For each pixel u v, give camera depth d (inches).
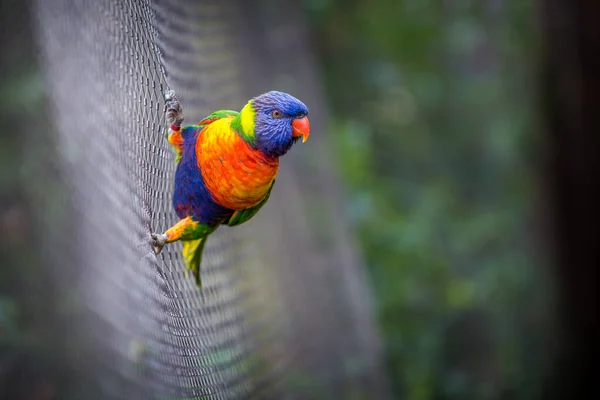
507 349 553.0
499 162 674.2
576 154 476.4
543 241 544.7
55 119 363.9
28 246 389.4
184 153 196.7
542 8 470.6
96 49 265.0
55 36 318.7
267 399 316.5
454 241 619.5
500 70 647.8
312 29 561.6
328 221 413.4
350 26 599.5
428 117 679.1
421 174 676.1
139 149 200.5
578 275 502.0
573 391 522.6
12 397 343.9
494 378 540.7
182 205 201.0
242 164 190.5
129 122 211.9
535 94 512.7
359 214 507.8
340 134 541.3
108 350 337.4
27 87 382.3
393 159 666.8
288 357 357.1
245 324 307.9
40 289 381.4
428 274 554.9
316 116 432.5
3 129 395.5
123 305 303.9
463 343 550.0
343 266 410.9
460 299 544.1
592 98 460.8
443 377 508.7
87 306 365.1
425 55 661.9
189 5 279.1
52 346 364.2
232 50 338.0
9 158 395.5
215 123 193.2
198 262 228.8
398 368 488.4
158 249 195.3
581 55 454.9
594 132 468.1
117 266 305.4
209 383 223.9
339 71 606.9
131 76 202.2
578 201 485.7
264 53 398.3
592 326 509.4
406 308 528.1
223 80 315.3
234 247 317.7
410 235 553.3
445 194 658.2
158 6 212.1
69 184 371.2
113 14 223.0
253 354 311.0
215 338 258.7
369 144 608.4
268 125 191.2
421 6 633.0
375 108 637.9
